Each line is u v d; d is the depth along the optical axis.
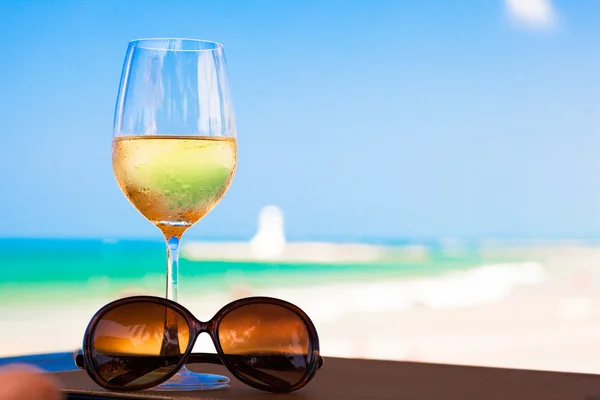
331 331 18.52
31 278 18.16
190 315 1.11
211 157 1.27
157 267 19.02
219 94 1.31
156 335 1.11
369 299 19.48
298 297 19.67
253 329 1.10
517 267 19.39
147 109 1.26
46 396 0.63
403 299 19.41
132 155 1.26
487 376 1.19
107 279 18.83
